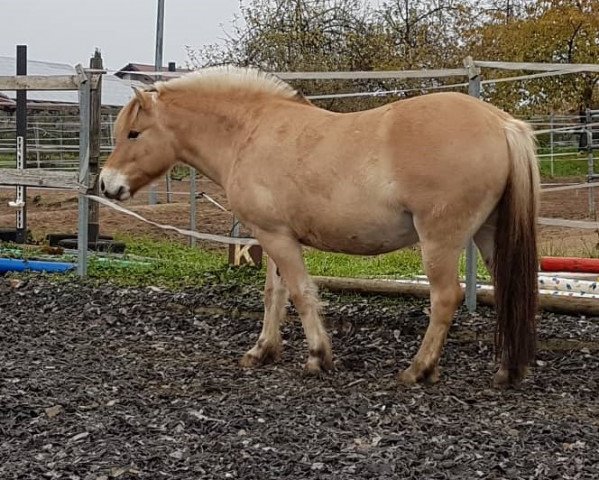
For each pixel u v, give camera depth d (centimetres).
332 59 1828
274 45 1809
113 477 378
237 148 561
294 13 1855
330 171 511
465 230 488
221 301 731
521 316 495
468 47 2102
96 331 675
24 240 1135
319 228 525
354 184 503
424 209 487
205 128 582
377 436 429
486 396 503
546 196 1822
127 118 597
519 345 501
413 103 500
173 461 397
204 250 1159
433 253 492
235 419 454
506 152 486
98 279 841
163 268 904
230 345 638
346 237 520
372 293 744
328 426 448
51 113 2347
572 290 744
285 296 590
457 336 634
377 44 1875
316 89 1648
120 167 601
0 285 812
